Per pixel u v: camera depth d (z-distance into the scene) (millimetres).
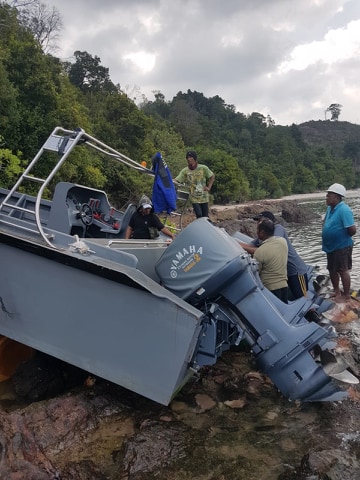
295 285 5516
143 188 27312
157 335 3668
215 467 3309
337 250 7336
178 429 3762
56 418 3723
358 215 33812
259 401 4277
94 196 6000
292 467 3311
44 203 5707
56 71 22719
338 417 3984
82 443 3561
